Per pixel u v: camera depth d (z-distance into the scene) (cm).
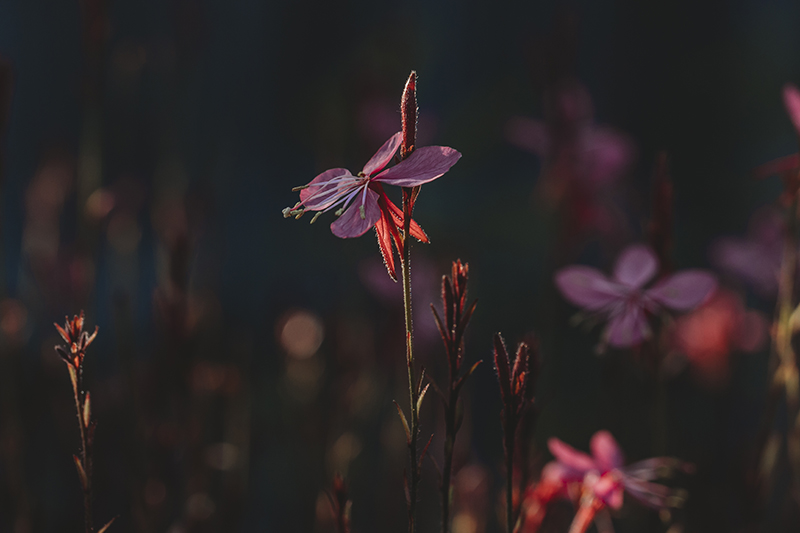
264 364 108
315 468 68
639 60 199
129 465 58
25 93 188
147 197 111
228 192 115
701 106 188
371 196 46
